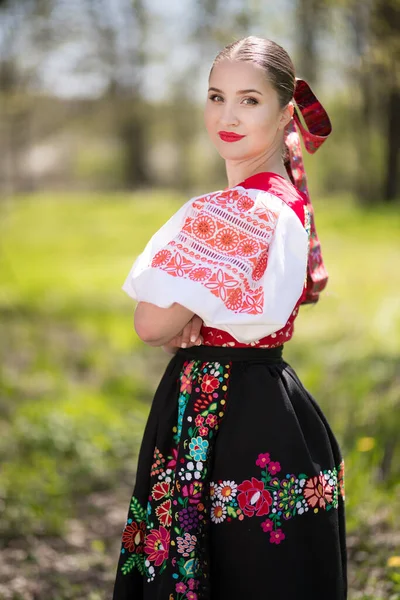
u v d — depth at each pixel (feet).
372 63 17.20
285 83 6.75
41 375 23.30
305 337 26.45
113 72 51.44
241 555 6.57
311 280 7.32
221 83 6.72
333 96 25.71
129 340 28.99
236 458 6.62
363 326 26.23
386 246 46.11
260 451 6.61
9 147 99.35
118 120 55.93
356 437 15.01
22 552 12.62
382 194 71.61
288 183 6.84
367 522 12.21
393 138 66.33
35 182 104.78
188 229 6.46
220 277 6.28
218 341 6.74
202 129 100.17
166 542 6.87
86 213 66.03
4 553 12.58
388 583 10.44
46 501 14.65
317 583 6.67
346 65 19.81
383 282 35.83
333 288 34.96
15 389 21.25
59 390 21.59
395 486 13.20
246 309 6.32
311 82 23.89
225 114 6.72
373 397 16.85
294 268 6.49
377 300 31.19
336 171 80.89
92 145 113.60
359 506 12.55
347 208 62.08
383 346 22.80
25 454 16.96
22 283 40.98
